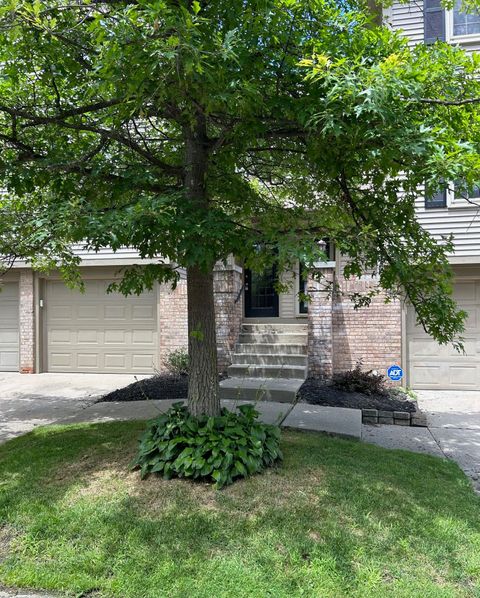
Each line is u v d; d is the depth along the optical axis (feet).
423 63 11.39
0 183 14.25
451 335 14.29
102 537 9.86
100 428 17.85
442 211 28.76
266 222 15.49
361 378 25.82
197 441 12.21
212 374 13.79
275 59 11.53
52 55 12.99
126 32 8.77
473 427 21.03
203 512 10.50
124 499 11.13
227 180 15.52
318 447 14.99
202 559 9.15
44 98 15.24
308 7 11.19
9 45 12.09
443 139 10.29
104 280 34.73
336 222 14.11
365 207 14.80
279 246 9.77
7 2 10.08
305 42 11.31
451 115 11.42
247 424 13.30
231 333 29.37
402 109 9.92
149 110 12.91
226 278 29.53
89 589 8.59
